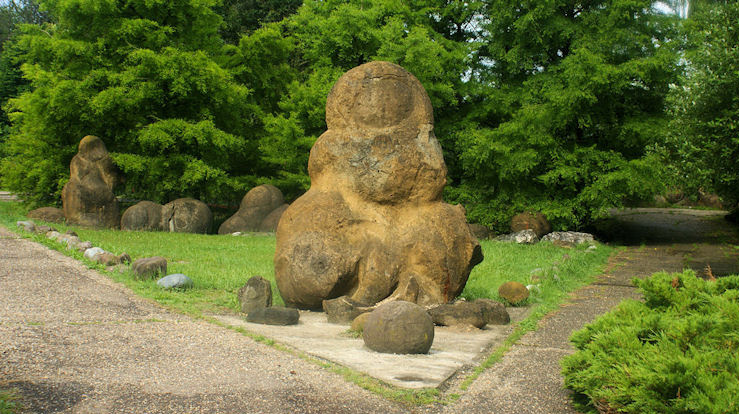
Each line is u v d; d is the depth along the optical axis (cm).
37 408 427
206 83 2294
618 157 2075
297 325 786
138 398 456
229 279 1082
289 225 922
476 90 2388
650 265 1588
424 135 979
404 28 2308
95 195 2072
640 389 428
